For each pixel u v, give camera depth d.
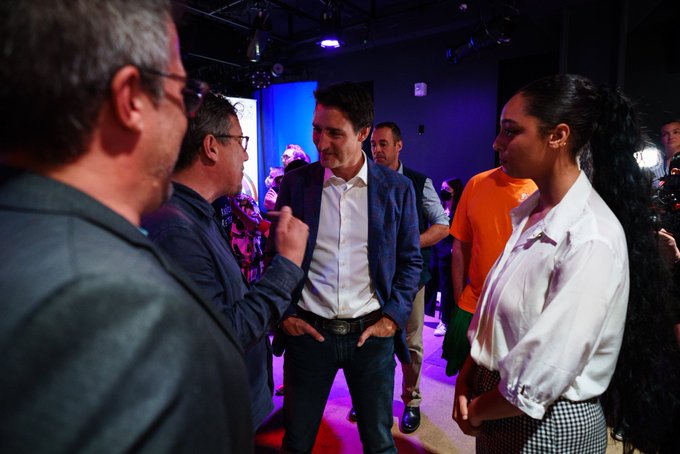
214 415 0.34
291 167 3.02
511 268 0.91
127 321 0.29
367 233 1.44
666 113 3.62
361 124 1.37
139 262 0.34
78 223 0.33
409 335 2.15
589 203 0.85
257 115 7.06
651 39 3.64
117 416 0.27
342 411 2.36
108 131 0.36
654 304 0.92
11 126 0.34
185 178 1.00
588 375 0.83
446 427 2.23
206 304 0.40
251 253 2.76
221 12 5.27
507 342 0.90
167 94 0.41
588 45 3.87
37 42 0.31
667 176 1.83
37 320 0.26
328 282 1.43
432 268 3.94
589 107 0.87
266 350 1.17
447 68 5.25
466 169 5.22
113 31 0.34
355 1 5.27
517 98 0.91
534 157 0.89
